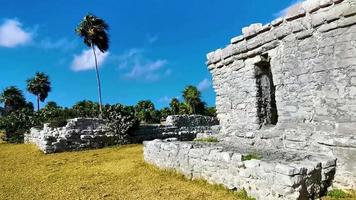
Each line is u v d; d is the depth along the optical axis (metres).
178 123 33.97
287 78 11.38
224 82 14.84
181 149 12.53
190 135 29.89
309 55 10.60
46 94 67.50
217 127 18.31
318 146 10.28
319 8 10.16
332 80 9.94
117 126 25.42
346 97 9.58
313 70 10.48
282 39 11.55
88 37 40.91
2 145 30.45
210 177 10.98
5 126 33.66
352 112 9.42
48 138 22.30
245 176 9.52
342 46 9.67
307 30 10.59
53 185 12.70
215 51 15.12
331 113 9.96
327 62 10.07
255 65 13.16
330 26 9.93
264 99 13.38
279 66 11.68
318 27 10.30
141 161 15.91
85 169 15.48
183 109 58.03
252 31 12.73
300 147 10.85
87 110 39.44
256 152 10.98
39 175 14.86
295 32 11.00
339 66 9.75
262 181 8.95
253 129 13.12
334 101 9.88
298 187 8.28
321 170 9.11
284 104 11.51
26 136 31.02
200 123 36.44
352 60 9.44
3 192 11.93
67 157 19.83
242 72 13.73
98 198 10.48
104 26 41.41
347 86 9.55
